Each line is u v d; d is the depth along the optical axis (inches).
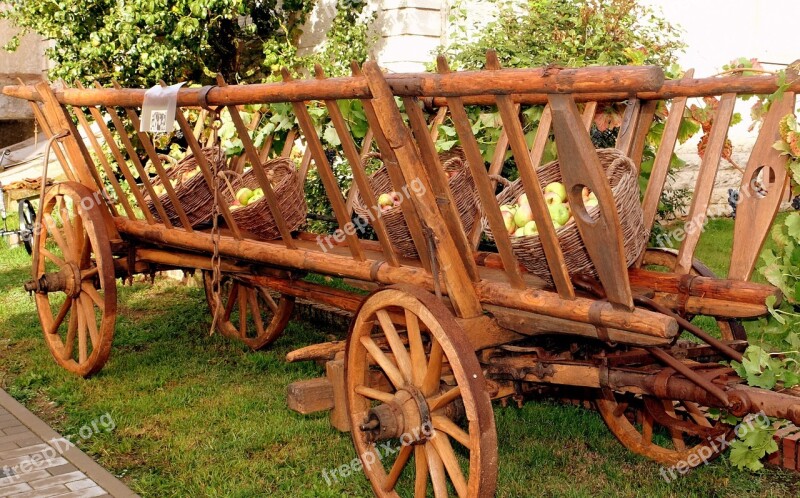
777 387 132.8
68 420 202.7
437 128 195.9
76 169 236.5
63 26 388.5
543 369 148.3
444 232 139.3
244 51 433.7
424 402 138.3
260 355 248.5
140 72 387.5
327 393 157.2
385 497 150.9
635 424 188.9
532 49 272.5
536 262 136.7
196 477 168.9
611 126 180.1
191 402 212.4
